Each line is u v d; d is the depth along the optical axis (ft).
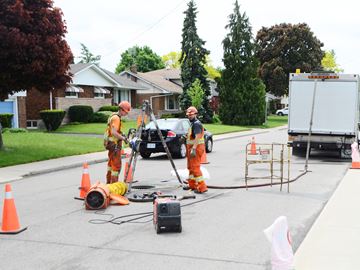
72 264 18.30
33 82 57.93
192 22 161.79
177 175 35.86
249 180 39.75
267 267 17.83
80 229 23.62
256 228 23.67
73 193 34.14
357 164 47.88
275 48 206.18
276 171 45.73
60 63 57.41
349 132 55.83
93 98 130.62
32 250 20.18
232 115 161.99
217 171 46.11
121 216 26.30
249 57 162.20
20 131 91.71
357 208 27.96
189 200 30.91
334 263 18.24
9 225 23.06
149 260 18.70
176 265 18.07
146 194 31.58
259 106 161.48
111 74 152.15
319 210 27.94
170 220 22.45
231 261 18.54
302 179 40.68
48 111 105.29
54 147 63.82
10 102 100.37
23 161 51.26
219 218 25.85
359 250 19.81
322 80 56.34
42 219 25.84
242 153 66.08
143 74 184.44
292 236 22.17
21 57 54.19
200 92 153.48
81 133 101.24
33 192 34.68
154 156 61.36
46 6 56.95
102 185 28.94
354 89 55.42
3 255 19.54
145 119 35.01
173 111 175.32
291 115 57.67
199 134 33.17
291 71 205.46
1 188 36.96
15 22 53.93
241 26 163.02
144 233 22.79
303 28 203.10
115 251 19.93
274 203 29.99
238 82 161.38
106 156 58.85
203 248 20.29
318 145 57.26
